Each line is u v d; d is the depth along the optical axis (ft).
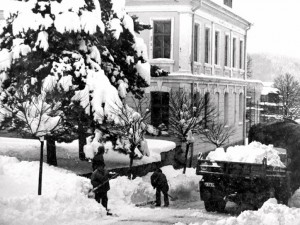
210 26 117.80
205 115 99.45
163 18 104.01
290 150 58.54
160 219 42.60
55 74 60.49
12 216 36.19
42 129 42.93
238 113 144.56
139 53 73.26
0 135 92.02
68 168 64.08
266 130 61.77
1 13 99.50
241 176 49.16
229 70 134.41
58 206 40.50
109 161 74.74
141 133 67.05
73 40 62.44
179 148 97.91
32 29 61.46
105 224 38.83
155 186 53.57
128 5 105.70
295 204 54.90
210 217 45.42
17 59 61.57
